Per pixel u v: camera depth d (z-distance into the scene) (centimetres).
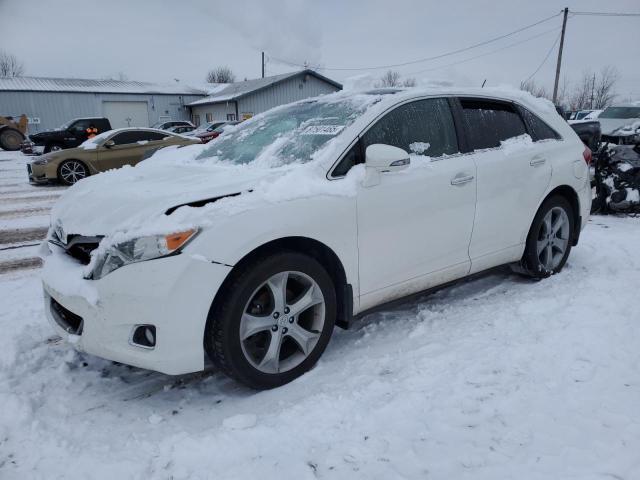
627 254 460
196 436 224
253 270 245
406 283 315
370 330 331
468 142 348
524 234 382
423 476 192
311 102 374
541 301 347
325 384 264
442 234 325
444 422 223
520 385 247
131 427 237
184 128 2734
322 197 269
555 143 405
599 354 270
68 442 224
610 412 221
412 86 354
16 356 300
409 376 263
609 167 666
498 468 192
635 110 1559
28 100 3253
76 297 240
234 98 3216
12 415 242
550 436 208
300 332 271
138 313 229
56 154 1194
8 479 201
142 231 230
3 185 1255
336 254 276
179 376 288
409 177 306
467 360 275
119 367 299
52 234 296
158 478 200
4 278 498
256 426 229
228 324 242
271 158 310
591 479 182
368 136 300
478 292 390
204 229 234
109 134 1255
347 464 201
